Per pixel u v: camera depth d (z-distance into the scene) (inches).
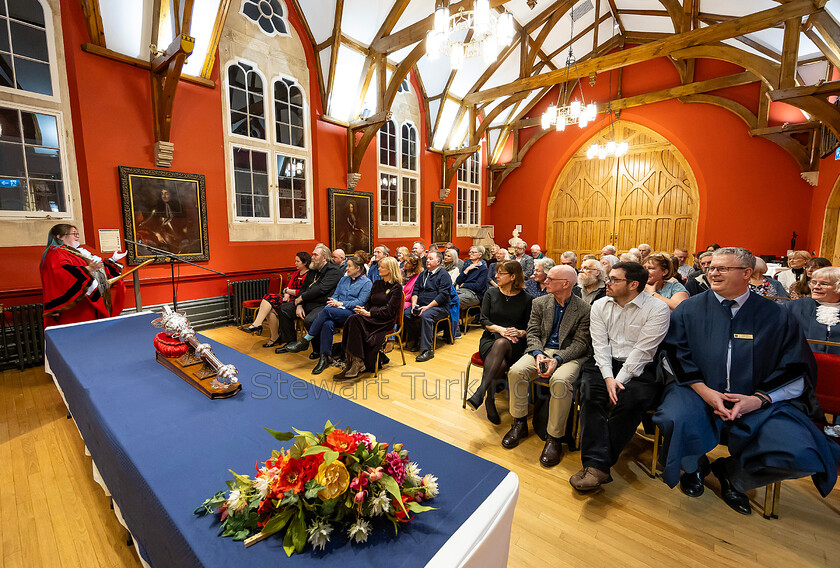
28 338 135.9
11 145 137.1
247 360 79.5
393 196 302.0
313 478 32.6
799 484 78.0
